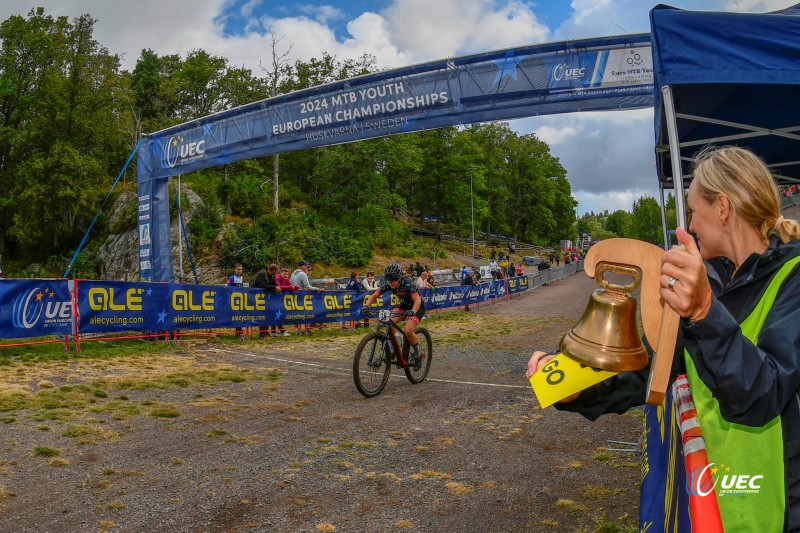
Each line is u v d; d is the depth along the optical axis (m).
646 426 2.50
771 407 0.94
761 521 1.05
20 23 54.34
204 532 3.13
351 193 56.47
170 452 4.49
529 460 4.36
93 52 53.97
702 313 0.94
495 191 84.44
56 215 48.03
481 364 9.44
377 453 4.55
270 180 54.53
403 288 7.20
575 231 111.56
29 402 5.75
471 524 3.25
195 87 65.25
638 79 9.72
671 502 1.39
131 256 42.91
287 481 3.92
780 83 3.56
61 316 8.66
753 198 1.15
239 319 11.61
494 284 25.25
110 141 55.75
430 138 70.25
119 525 3.20
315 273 42.03
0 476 3.86
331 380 7.75
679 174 3.87
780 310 1.04
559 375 1.21
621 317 1.14
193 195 43.84
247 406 6.09
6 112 55.06
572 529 3.16
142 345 9.95
